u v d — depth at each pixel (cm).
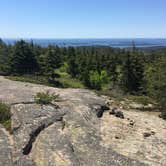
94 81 5456
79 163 1203
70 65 6500
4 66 5319
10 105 1788
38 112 1677
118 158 1309
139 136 1698
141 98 3152
